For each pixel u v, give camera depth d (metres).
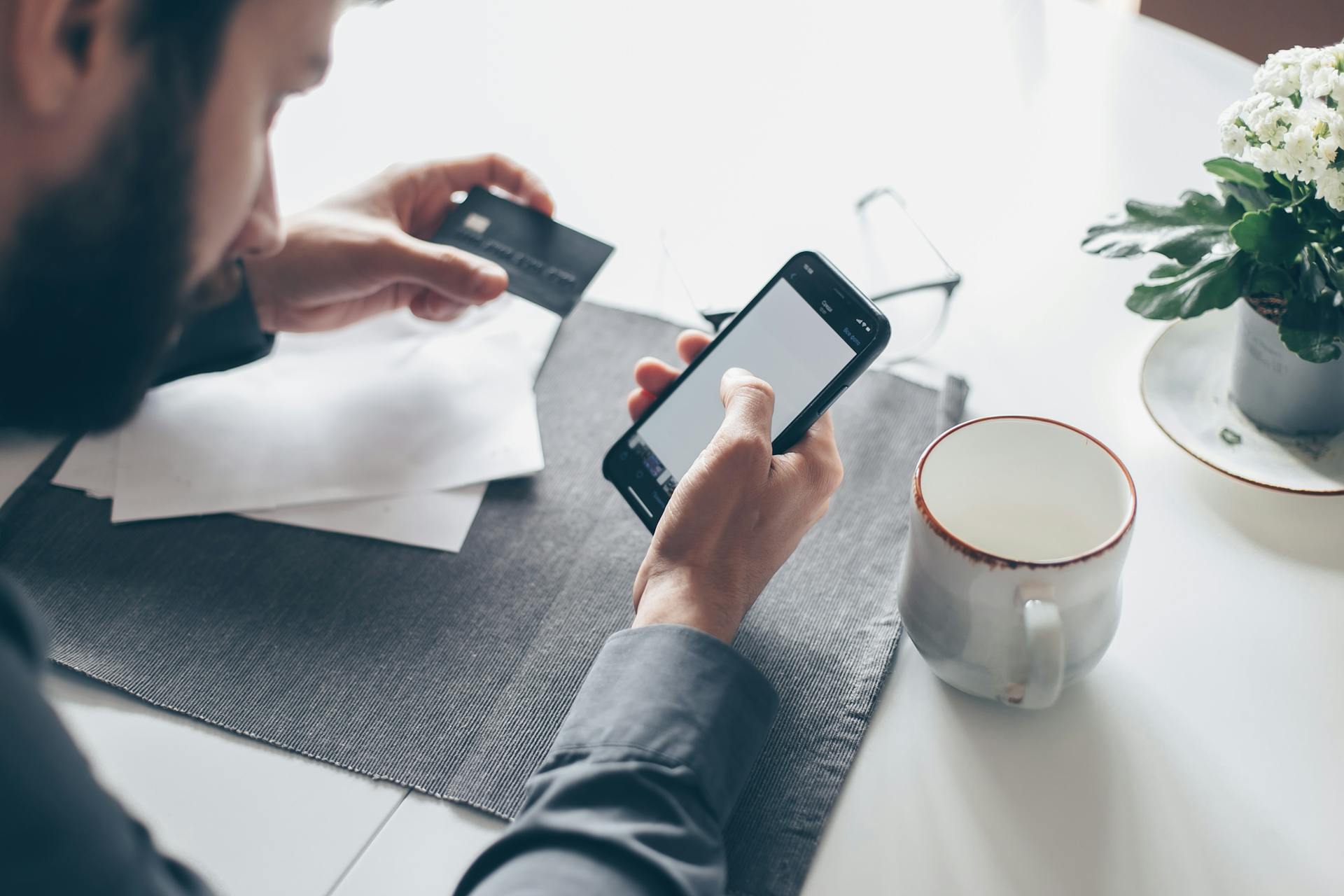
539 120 1.12
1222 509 0.68
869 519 0.71
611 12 1.29
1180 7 1.20
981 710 0.59
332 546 0.70
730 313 0.85
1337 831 0.52
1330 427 0.68
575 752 0.52
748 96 1.12
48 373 0.50
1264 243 0.59
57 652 0.63
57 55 0.38
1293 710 0.57
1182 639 0.61
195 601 0.67
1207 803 0.54
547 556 0.70
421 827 0.55
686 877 0.46
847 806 0.55
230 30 0.41
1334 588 0.63
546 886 0.45
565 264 0.85
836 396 0.63
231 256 0.58
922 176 0.98
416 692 0.61
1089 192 0.92
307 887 0.53
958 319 0.83
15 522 0.72
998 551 0.61
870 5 1.23
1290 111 0.59
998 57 1.10
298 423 0.79
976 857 0.52
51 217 0.43
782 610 0.65
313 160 1.08
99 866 0.36
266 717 0.60
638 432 0.71
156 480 0.74
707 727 0.52
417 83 1.20
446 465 0.75
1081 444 0.56
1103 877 0.51
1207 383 0.73
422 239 0.92
